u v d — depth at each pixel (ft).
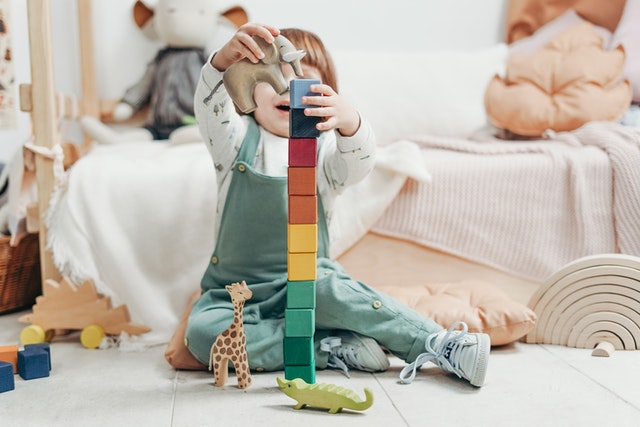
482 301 4.12
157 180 4.46
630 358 3.76
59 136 5.16
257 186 3.79
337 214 4.50
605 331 3.94
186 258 4.46
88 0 6.26
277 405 3.07
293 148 3.18
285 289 3.73
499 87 5.96
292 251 3.21
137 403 3.12
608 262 3.89
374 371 3.58
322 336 3.65
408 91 6.05
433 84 6.08
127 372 3.64
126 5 6.47
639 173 4.54
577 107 5.55
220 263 3.89
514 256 4.66
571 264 3.97
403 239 4.64
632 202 4.54
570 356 3.82
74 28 6.48
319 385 3.01
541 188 4.63
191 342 3.54
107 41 6.48
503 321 3.89
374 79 6.05
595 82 5.62
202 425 2.83
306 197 3.20
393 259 4.65
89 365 3.78
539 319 4.08
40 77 4.33
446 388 3.29
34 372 3.51
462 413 2.94
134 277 4.33
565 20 6.40
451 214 4.62
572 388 3.26
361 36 6.73
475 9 6.84
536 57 5.89
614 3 6.30
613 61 5.67
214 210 4.48
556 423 2.82
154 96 6.29
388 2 6.73
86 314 4.22
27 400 3.17
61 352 4.07
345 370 3.53
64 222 4.35
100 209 4.36
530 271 4.66
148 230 4.42
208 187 4.49
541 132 5.70
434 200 4.61
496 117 5.89
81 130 6.48
